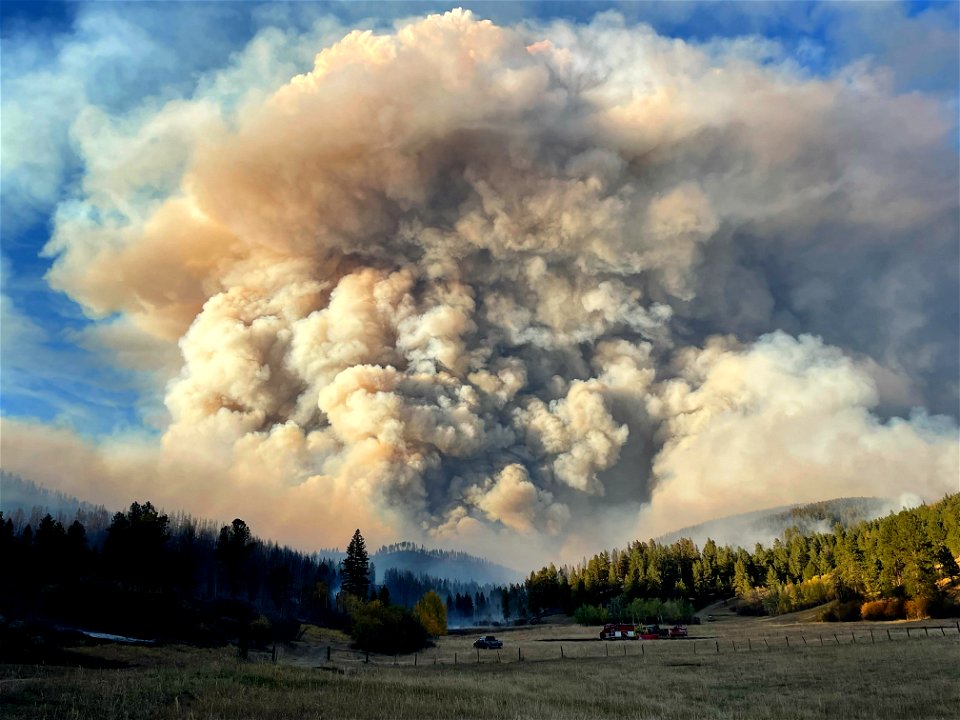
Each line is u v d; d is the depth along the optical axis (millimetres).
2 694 20125
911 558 91500
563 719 22812
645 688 34719
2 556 67688
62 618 55562
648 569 163625
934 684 30734
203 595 99375
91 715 18203
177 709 19375
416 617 82562
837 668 39000
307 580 141625
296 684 26969
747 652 54250
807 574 143750
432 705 23844
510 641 89062
